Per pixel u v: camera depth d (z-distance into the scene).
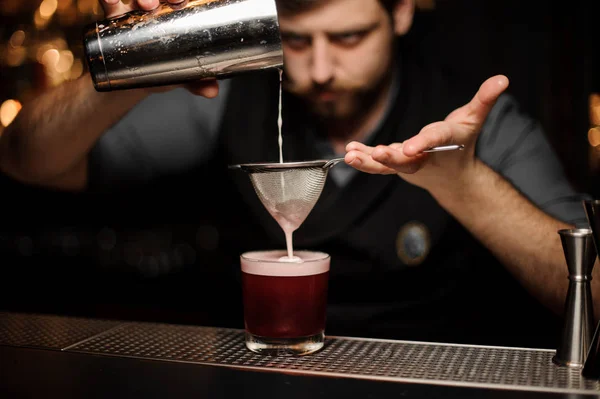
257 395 1.10
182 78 1.43
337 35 2.08
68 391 1.13
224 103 2.39
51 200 3.75
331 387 1.13
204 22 1.36
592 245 1.19
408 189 2.26
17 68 3.49
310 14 2.04
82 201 3.71
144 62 1.39
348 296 2.34
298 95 2.23
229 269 2.52
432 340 2.24
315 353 1.31
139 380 1.17
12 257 3.74
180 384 1.15
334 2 2.04
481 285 2.46
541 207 2.20
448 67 2.46
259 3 1.36
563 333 1.23
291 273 1.28
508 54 3.53
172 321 3.09
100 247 3.66
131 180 2.42
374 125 2.31
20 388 1.14
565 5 3.46
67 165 2.09
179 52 1.38
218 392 1.11
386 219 2.29
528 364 1.24
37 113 1.99
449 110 2.32
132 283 3.60
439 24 3.54
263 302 1.29
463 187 1.70
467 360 1.26
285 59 2.15
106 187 2.41
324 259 1.32
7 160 2.13
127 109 1.89
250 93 2.36
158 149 2.41
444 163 1.52
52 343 1.38
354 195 2.28
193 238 3.58
